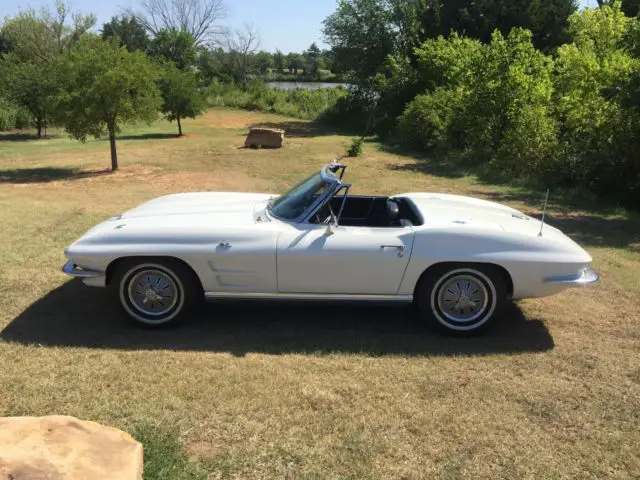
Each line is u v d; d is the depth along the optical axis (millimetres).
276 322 4902
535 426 3416
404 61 30828
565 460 3104
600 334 4848
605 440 3293
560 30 29438
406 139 21875
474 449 3158
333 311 5188
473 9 30891
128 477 2379
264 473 2896
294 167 16156
